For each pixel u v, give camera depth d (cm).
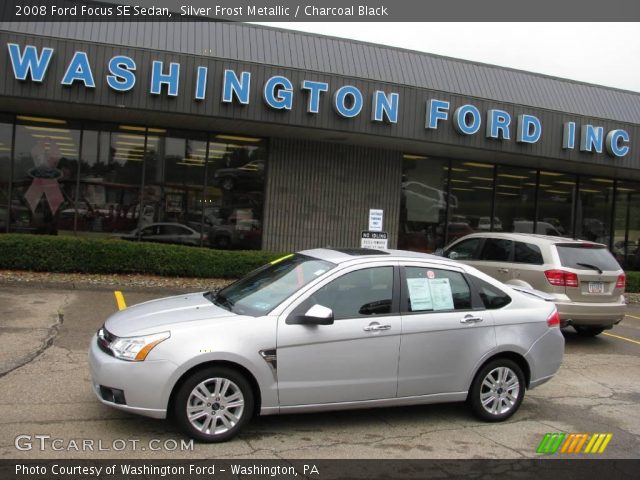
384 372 502
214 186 1438
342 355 488
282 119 1222
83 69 1109
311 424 517
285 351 471
